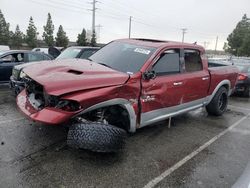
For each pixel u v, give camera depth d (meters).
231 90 7.10
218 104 6.58
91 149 3.46
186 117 6.55
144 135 5.02
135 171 3.65
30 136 4.50
